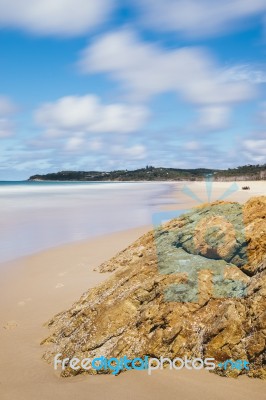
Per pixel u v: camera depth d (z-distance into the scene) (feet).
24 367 20.56
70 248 54.65
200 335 19.06
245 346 17.71
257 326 17.80
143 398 16.62
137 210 108.27
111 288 25.08
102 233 67.36
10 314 29.01
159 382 17.51
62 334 22.98
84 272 40.11
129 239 60.23
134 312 21.31
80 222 84.12
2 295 34.01
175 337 19.25
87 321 22.25
